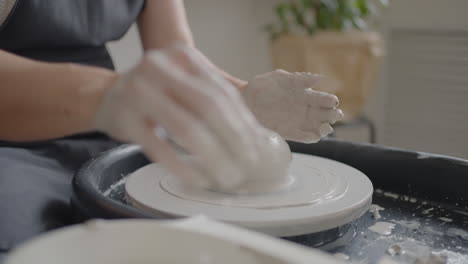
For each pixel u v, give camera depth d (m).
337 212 0.48
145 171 0.60
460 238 0.51
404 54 1.99
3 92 0.44
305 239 0.49
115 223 0.29
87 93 0.40
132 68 0.36
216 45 2.01
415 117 2.00
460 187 0.59
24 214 0.48
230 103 0.31
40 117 0.43
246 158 0.30
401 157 0.63
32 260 0.25
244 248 0.28
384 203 0.61
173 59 0.34
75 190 0.50
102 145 0.76
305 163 0.63
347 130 2.09
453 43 1.85
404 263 0.45
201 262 0.28
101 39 0.85
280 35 1.84
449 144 1.92
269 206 0.49
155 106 0.31
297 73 0.63
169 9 0.91
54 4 0.78
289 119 0.63
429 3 1.88
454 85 1.87
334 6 1.81
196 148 0.30
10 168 0.54
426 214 0.58
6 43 0.79
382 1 1.85
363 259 0.46
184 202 0.50
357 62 1.74
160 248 0.29
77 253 0.27
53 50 0.82
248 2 2.08
